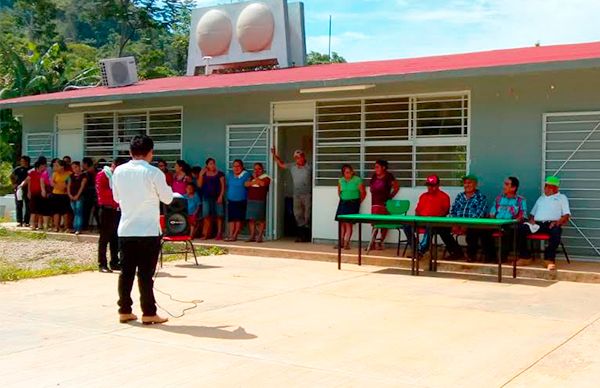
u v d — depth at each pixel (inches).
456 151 480.1
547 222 409.1
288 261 461.4
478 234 426.3
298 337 248.1
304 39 692.7
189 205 555.8
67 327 263.6
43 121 702.5
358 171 516.7
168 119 616.4
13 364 213.5
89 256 492.4
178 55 1931.6
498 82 461.1
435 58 574.9
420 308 301.9
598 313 293.7
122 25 1875.0
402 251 478.0
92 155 665.6
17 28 1919.3
